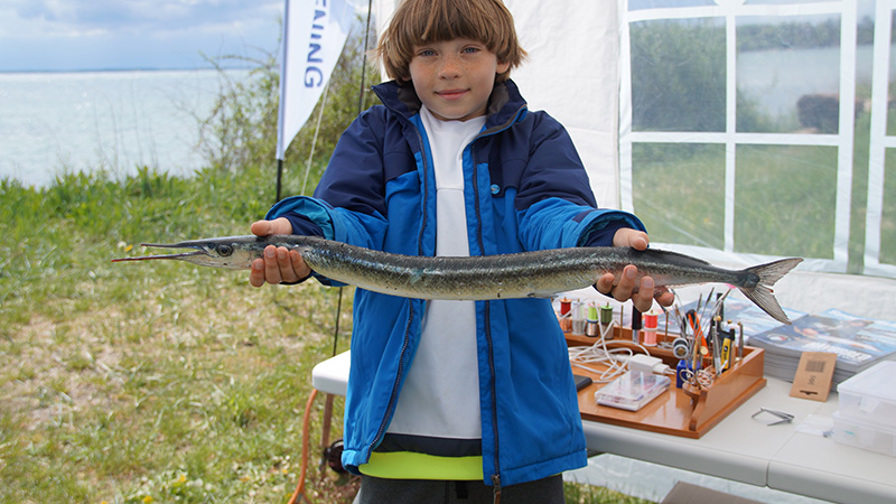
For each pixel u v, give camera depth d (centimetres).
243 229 973
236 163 1372
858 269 402
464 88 235
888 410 253
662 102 436
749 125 416
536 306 240
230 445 473
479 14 229
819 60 394
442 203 242
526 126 250
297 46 531
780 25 399
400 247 242
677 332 354
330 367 353
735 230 430
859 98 387
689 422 269
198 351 629
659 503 412
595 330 363
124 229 921
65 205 1024
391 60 253
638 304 200
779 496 399
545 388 236
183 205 1023
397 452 240
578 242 207
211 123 1402
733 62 414
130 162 1552
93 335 648
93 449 461
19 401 532
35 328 660
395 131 254
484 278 210
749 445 263
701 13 417
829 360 315
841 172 398
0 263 796
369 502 247
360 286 219
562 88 456
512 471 226
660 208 448
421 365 239
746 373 309
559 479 247
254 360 614
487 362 231
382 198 249
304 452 407
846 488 237
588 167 462
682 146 436
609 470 441
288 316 720
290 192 1094
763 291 212
